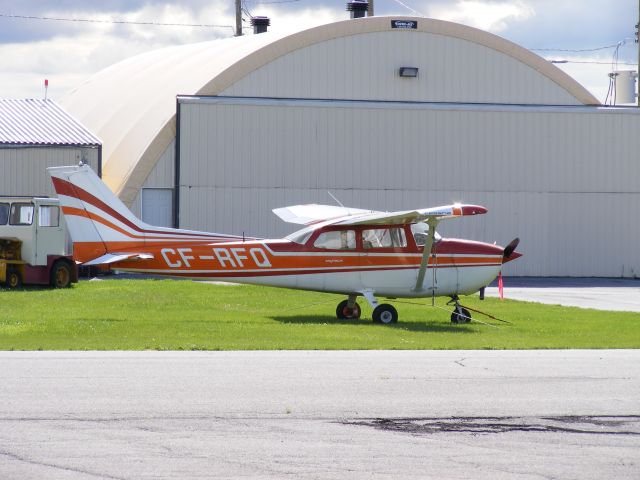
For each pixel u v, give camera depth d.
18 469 33.19
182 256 81.81
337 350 63.34
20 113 152.88
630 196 159.75
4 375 50.50
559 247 157.88
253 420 40.69
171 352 60.88
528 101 171.00
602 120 159.12
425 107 154.50
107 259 80.69
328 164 152.12
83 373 51.41
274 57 160.75
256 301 102.62
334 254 83.31
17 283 113.38
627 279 157.62
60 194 82.06
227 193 149.00
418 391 47.44
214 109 148.50
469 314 86.12
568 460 35.34
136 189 149.38
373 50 165.62
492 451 36.38
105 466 33.66
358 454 35.66
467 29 168.50
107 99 195.75
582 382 50.44
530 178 157.38
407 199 154.50
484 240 156.50
